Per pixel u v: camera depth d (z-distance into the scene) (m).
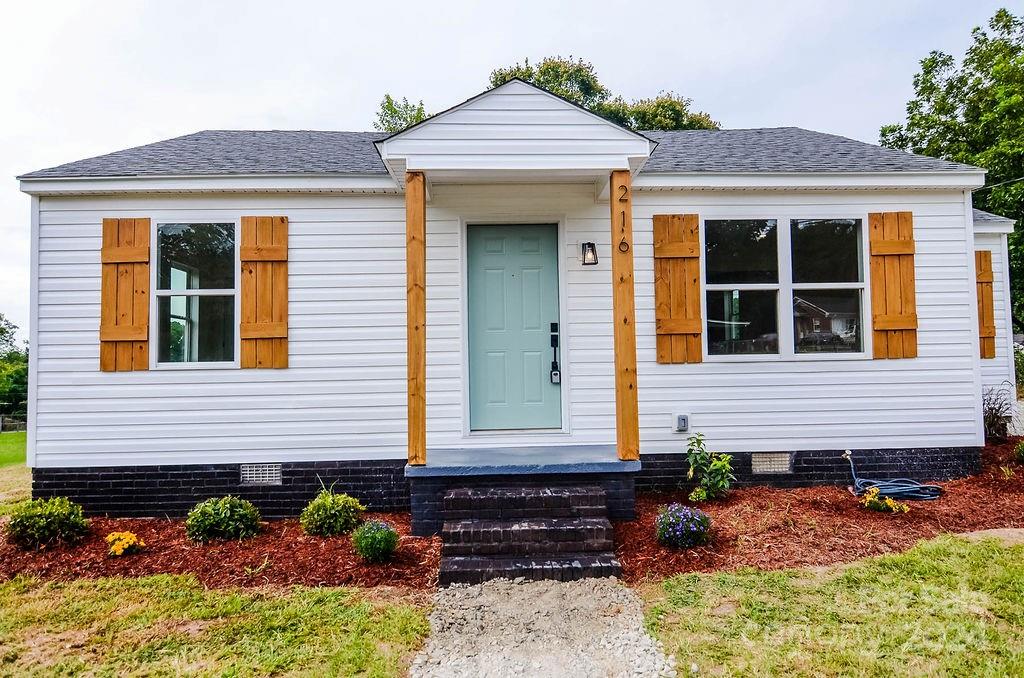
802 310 5.69
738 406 5.60
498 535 3.93
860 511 4.61
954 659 2.69
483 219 5.58
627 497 4.54
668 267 5.60
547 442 5.48
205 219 5.39
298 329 5.43
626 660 2.77
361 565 3.90
